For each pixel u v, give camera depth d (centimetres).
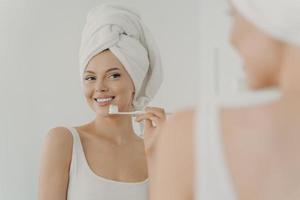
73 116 192
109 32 145
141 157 152
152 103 190
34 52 190
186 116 53
